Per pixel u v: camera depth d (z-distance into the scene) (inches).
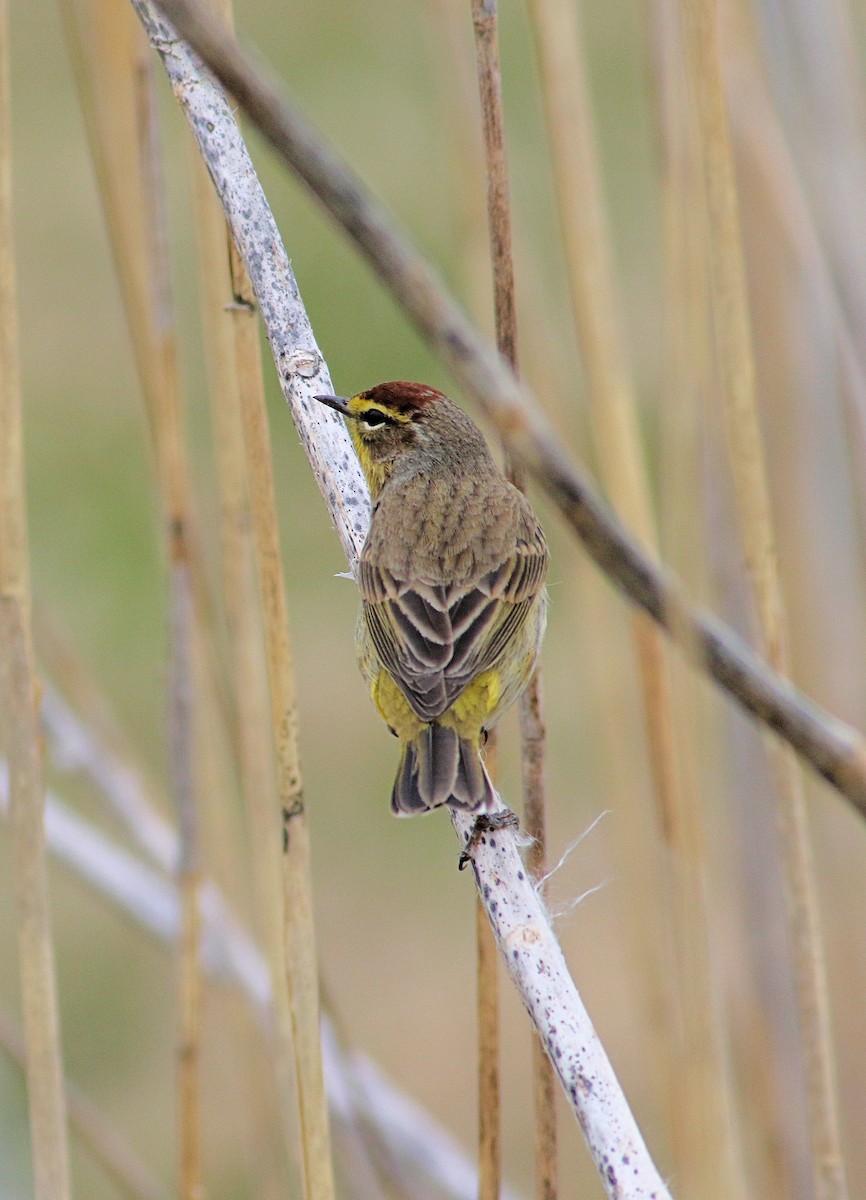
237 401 365.7
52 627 434.9
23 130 1050.1
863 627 434.3
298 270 935.7
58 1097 324.8
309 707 706.8
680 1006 362.0
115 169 393.7
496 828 293.4
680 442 369.4
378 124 1018.7
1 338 323.3
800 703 182.9
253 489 322.0
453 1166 408.2
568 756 668.7
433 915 639.1
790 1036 414.6
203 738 413.1
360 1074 417.7
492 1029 322.3
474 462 395.5
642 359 777.6
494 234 318.0
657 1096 375.9
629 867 388.8
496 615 342.0
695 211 370.3
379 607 339.3
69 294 919.0
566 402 426.3
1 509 323.3
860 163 430.3
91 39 392.8
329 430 329.4
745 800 420.5
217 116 316.2
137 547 787.4
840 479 434.3
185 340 837.8
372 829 672.4
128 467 827.4
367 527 336.8
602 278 374.3
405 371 856.9
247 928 439.5
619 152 983.0
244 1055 402.0
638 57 1047.0
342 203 156.2
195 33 156.0
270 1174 397.4
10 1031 390.3
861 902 426.3
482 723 331.0
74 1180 531.8
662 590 177.2
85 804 627.8
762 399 435.8
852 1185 426.0
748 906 417.7
